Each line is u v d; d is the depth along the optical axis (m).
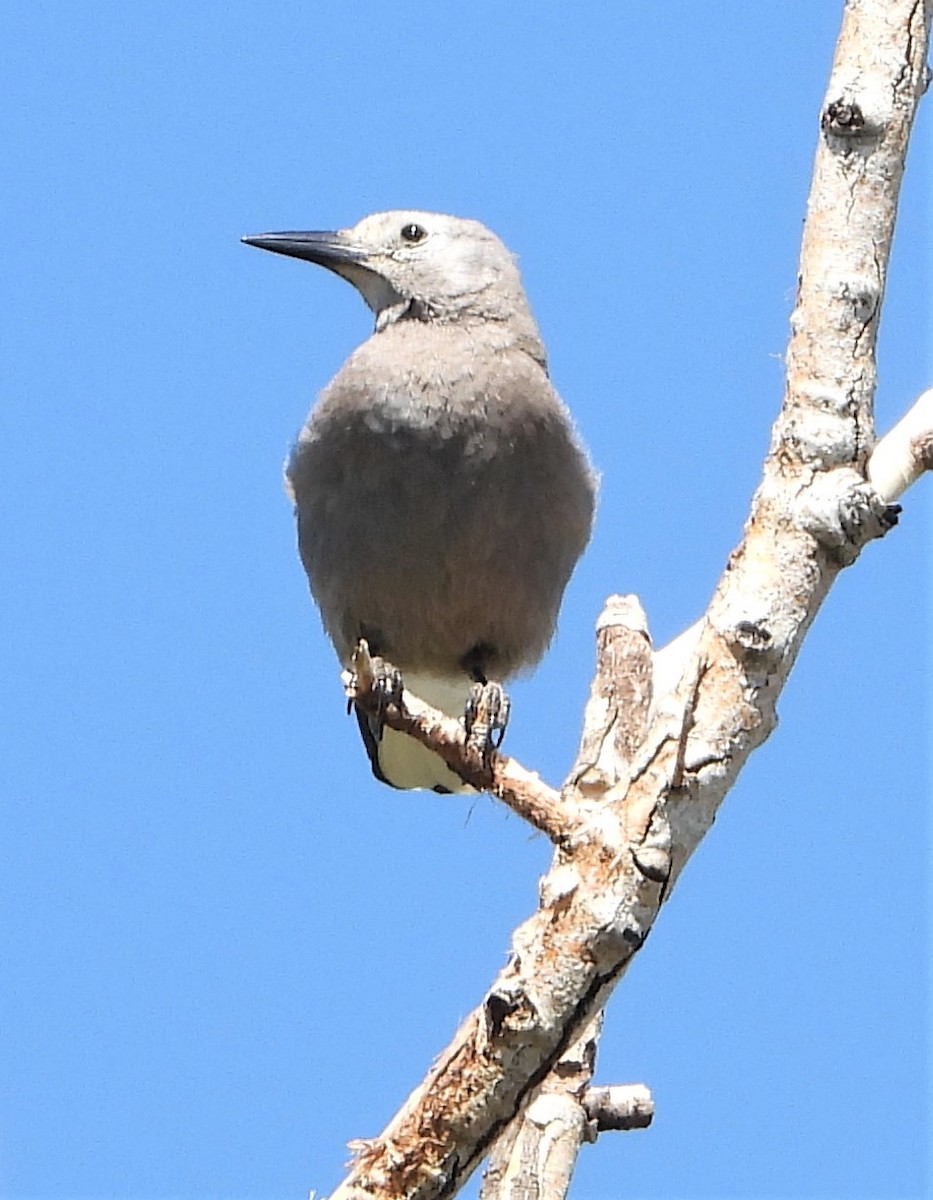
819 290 9.20
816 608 9.14
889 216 9.23
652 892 8.94
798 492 9.12
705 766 8.95
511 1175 11.07
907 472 9.28
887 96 9.22
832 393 9.12
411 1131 8.99
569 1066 11.41
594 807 9.24
